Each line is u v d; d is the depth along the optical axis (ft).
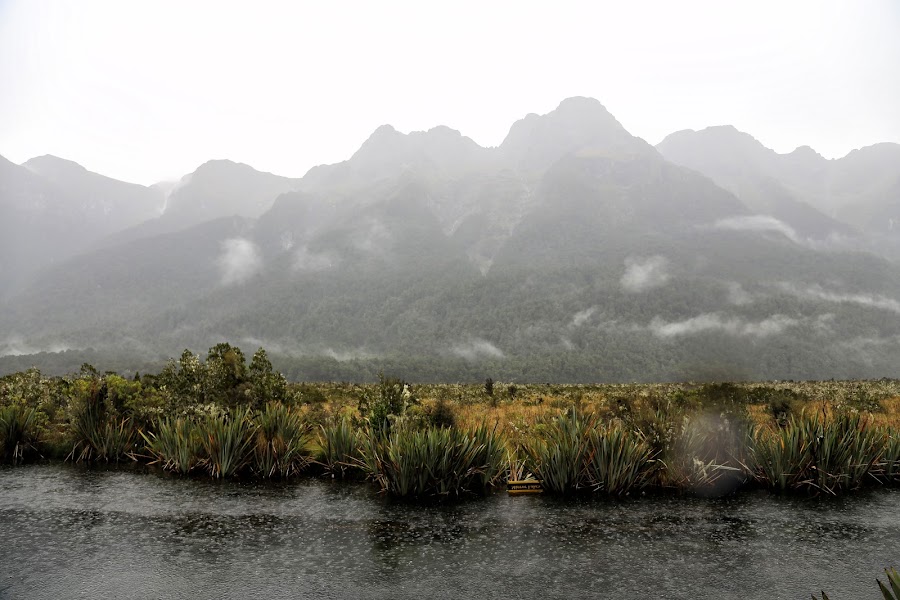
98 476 35.55
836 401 64.13
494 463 33.94
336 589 18.72
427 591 18.58
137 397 43.52
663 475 32.63
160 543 23.34
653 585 19.03
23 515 27.30
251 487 33.01
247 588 18.84
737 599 17.95
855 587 18.83
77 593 18.48
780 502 29.43
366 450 35.24
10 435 41.39
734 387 49.06
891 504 28.91
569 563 21.04
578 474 31.89
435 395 94.02
